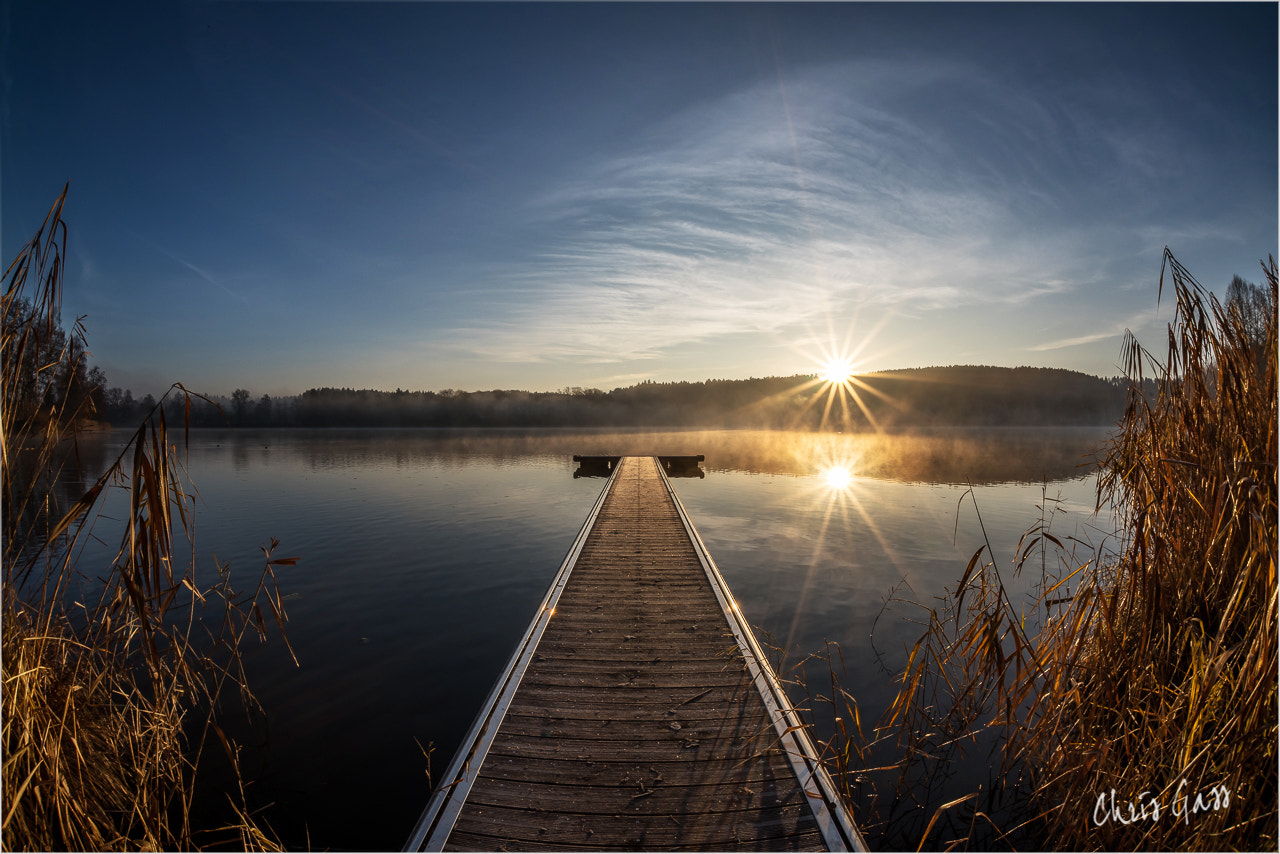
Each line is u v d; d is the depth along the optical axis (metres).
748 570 7.95
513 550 9.09
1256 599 2.49
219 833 2.99
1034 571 7.40
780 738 3.01
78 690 2.36
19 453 2.14
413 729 4.02
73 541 2.20
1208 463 2.78
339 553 8.87
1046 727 2.94
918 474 18.64
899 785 3.23
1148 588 2.68
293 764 3.61
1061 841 2.62
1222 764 2.27
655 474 15.68
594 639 4.35
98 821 2.34
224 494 14.56
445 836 2.38
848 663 5.03
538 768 2.82
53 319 2.18
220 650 5.23
